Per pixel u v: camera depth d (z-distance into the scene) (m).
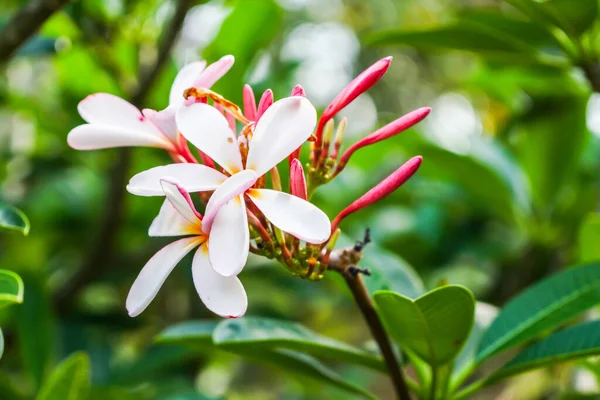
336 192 1.21
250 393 1.81
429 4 2.28
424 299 0.54
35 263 0.94
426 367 0.64
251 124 0.53
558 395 0.80
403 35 0.74
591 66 0.70
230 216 0.50
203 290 0.50
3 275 0.52
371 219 1.18
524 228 0.99
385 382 1.72
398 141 0.98
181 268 1.12
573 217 0.99
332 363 1.48
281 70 1.18
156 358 0.94
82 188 1.21
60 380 0.68
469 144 0.95
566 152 0.94
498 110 1.34
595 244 0.74
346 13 2.71
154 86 0.84
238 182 0.50
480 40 0.73
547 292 0.63
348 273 0.55
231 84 0.91
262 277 1.19
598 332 0.59
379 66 0.55
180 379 1.00
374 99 2.69
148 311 1.30
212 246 0.50
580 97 0.87
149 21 0.92
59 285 1.12
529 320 0.62
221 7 0.99
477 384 0.62
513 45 0.72
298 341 0.60
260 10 0.91
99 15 0.89
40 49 0.85
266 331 0.62
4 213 0.56
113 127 0.55
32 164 1.12
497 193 0.96
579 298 0.62
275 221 0.50
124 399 0.80
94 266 0.96
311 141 0.54
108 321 1.04
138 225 1.13
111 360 0.98
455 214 1.18
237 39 0.93
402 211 1.19
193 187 0.51
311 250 0.53
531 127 0.93
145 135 0.55
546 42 0.74
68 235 1.19
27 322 0.79
